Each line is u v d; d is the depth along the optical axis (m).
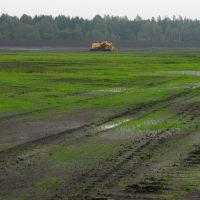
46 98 40.16
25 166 18.59
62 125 27.88
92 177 17.03
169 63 100.19
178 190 15.65
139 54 155.62
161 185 16.16
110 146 22.16
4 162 19.23
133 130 26.25
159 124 28.09
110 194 15.22
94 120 29.64
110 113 32.41
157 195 15.17
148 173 17.53
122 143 22.84
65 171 17.84
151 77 62.91
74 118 30.36
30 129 26.55
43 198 14.85
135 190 15.62
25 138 24.09
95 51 183.75
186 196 15.07
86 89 47.44
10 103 36.78
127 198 14.88
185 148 21.72
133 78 61.06
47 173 17.59
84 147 21.95
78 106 35.66
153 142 23.03
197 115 31.42
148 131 25.98
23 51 174.25
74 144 22.62
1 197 14.96
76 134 25.16
